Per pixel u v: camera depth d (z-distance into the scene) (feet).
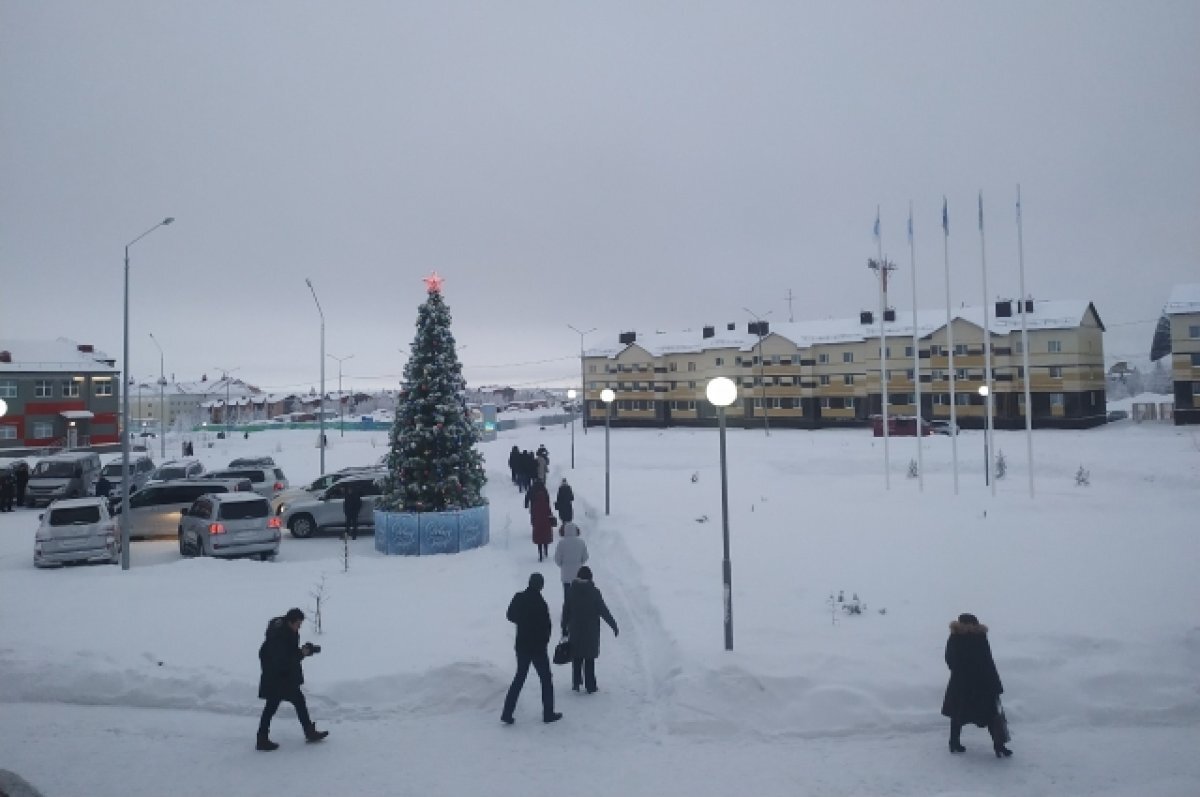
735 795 23.61
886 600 40.93
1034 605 39.19
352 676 31.86
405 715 29.89
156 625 39.83
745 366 252.21
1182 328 179.11
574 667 32.24
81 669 32.45
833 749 26.68
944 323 214.90
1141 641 33.17
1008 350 200.75
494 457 152.97
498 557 60.13
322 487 83.46
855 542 56.70
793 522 66.28
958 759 25.73
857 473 118.42
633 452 151.94
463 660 32.71
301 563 57.93
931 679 30.17
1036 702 29.17
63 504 61.57
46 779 25.00
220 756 26.63
